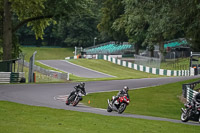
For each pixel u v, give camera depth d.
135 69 162.38
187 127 36.53
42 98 60.88
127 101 45.38
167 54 190.88
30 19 111.50
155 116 49.22
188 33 80.50
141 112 53.12
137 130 32.12
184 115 41.69
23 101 54.25
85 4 109.00
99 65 168.75
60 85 86.50
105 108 56.28
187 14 73.00
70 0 105.00
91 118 37.75
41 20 116.81
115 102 46.41
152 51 191.88
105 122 35.59
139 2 78.06
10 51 105.56
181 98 66.88
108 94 73.12
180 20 74.56
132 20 87.69
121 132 30.44
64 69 149.38
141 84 92.44
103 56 188.25
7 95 61.62
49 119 35.84
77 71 145.38
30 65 96.38
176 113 54.47
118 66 169.12
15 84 84.94
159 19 75.50
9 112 39.72
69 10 108.06
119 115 43.75
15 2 100.69
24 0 98.50
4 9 104.06
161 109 57.47
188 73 135.62
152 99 67.81
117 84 92.88
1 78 90.00
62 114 40.06
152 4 76.31
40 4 98.81
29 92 68.81
